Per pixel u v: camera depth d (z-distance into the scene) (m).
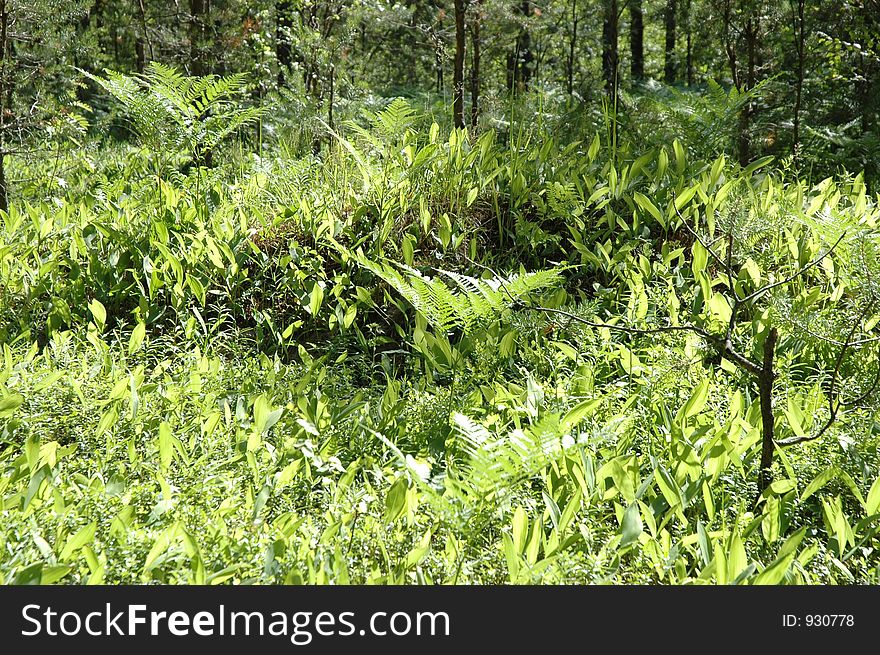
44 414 3.36
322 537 2.46
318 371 4.14
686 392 3.76
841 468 3.04
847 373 4.03
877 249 4.19
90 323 4.61
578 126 7.82
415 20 12.69
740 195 5.02
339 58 10.34
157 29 12.84
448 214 5.62
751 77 8.77
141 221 5.50
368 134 5.97
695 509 2.92
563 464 2.94
